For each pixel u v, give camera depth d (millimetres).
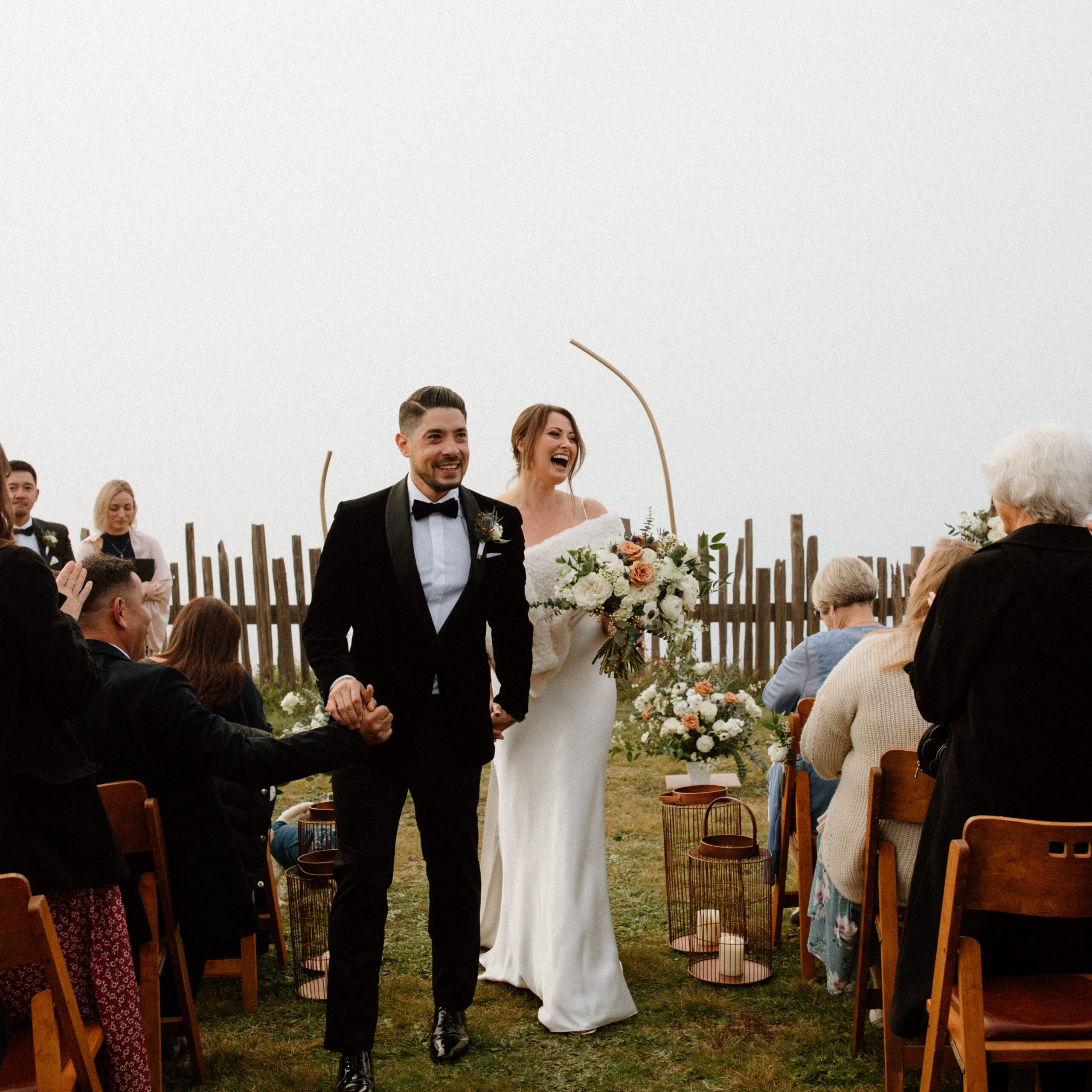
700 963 3498
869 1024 3010
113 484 5914
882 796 2559
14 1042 1966
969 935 2041
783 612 9773
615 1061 2850
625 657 3107
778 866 3664
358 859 2682
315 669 2730
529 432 3516
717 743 4461
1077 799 1987
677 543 3234
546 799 3271
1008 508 2174
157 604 6055
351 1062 2635
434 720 2795
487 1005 3240
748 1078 2703
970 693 2074
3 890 1734
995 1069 2193
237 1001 3330
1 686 1937
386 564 2764
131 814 2494
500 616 2918
